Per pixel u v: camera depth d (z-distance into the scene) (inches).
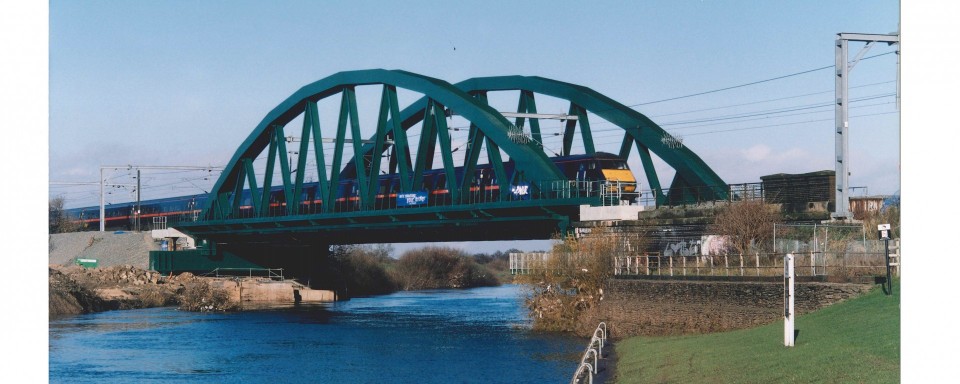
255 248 5605.3
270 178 4662.9
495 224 3535.9
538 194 3307.1
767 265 2100.1
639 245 2603.3
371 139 4574.3
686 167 3223.4
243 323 3518.7
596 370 1572.3
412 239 4596.5
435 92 3703.3
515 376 2003.0
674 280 2149.4
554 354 2303.2
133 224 6565.0
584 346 2406.5
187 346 2741.1
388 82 3914.9
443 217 3646.7
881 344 1317.7
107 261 5738.2
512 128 3447.3
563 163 3491.6
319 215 4158.5
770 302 1892.2
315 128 4308.6
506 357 2303.2
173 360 2417.6
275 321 3622.0
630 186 3339.1
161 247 5841.5
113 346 2728.8
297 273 5733.3
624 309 2341.3
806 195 2342.5
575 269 2731.3
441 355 2426.2
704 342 1750.7
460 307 4473.4
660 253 2549.2
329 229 4259.4
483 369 2132.1
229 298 4397.1
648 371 1558.8
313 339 2920.8
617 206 2839.6
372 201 3961.6
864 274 1849.2
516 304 4702.3
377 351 2568.9
